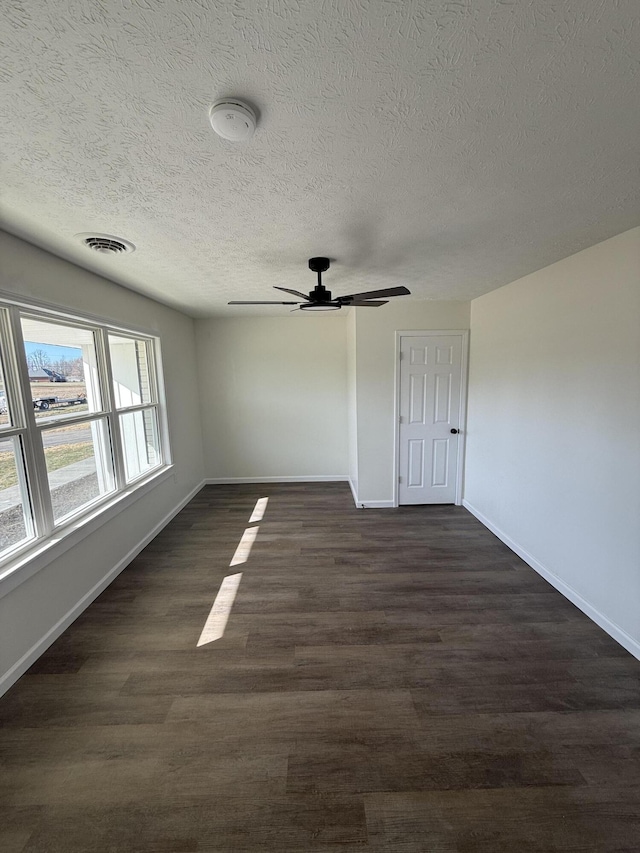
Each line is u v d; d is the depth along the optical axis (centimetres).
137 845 126
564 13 81
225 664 204
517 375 319
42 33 84
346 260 257
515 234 211
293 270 280
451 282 325
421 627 233
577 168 143
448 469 440
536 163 140
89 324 283
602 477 229
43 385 239
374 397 426
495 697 182
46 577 219
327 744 159
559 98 105
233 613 249
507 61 93
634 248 203
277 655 211
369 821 132
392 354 418
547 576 283
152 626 237
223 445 545
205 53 90
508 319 331
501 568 303
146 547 349
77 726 169
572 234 212
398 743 159
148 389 399
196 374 521
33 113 109
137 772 149
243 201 169
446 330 412
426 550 336
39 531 222
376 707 177
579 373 246
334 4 79
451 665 202
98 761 153
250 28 84
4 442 204
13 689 189
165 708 177
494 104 108
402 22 83
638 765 149
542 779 145
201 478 532
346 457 552
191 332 503
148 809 136
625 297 209
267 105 107
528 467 306
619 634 217
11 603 193
